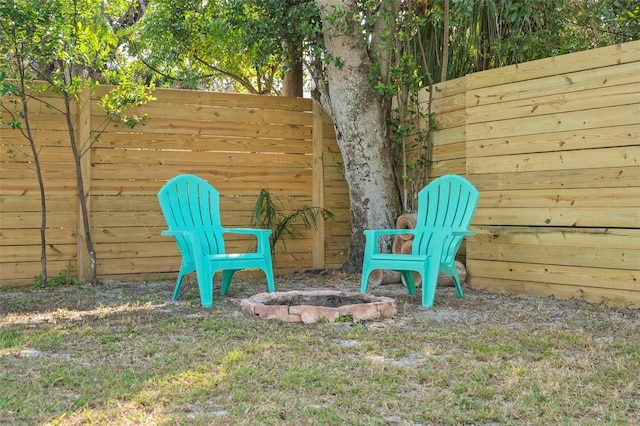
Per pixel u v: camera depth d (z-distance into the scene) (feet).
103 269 21.85
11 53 20.58
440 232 16.78
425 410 8.43
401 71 22.21
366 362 10.68
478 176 20.06
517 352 11.46
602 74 16.96
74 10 20.08
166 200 18.30
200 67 35.76
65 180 21.38
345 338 12.70
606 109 16.85
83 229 21.34
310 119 24.75
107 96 21.04
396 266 17.13
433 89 22.47
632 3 20.13
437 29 23.99
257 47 26.68
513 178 19.08
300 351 11.53
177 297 18.06
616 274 16.58
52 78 20.71
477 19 22.61
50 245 21.18
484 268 19.92
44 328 13.69
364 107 22.99
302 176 24.59
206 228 18.99
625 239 16.39
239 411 8.34
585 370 10.26
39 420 7.96
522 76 18.83
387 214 23.49
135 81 22.08
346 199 25.34
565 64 17.78
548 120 18.19
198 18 30.19
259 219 23.38
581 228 17.39
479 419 8.19
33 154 20.38
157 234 22.50
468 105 20.35
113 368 10.34
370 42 23.30
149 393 9.00
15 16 18.33
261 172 23.97
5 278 20.67
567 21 22.80
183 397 8.87
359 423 7.93
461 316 15.21
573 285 17.58
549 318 14.96
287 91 27.27
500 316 15.21
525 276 18.76
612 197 16.71
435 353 11.52
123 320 14.51
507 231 19.22
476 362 10.71
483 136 19.89
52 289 20.03
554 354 11.33
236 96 23.57
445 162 21.89
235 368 10.28
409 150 23.65
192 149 22.99
